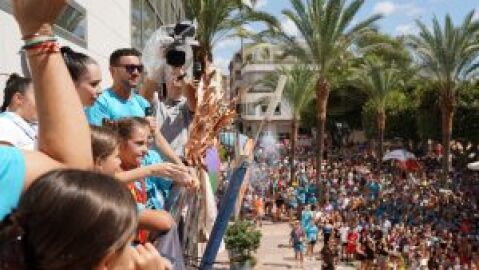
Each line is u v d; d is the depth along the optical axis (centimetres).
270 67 5678
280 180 3644
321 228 2580
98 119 376
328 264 1920
